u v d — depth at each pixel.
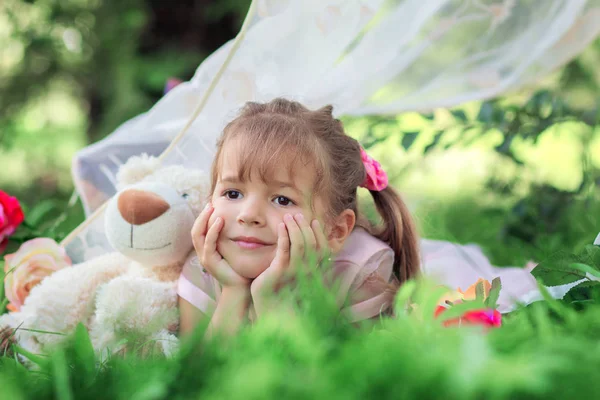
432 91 2.14
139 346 1.31
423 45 2.01
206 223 1.40
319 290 1.01
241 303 1.36
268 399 0.68
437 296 1.00
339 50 1.60
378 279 1.47
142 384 0.82
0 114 4.72
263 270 1.36
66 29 4.64
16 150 4.86
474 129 2.60
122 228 1.42
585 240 2.18
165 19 4.63
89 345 1.01
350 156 1.53
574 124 2.71
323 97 1.68
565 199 2.62
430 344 0.78
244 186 1.37
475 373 0.66
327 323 0.95
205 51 4.65
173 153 1.61
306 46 1.56
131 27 4.56
